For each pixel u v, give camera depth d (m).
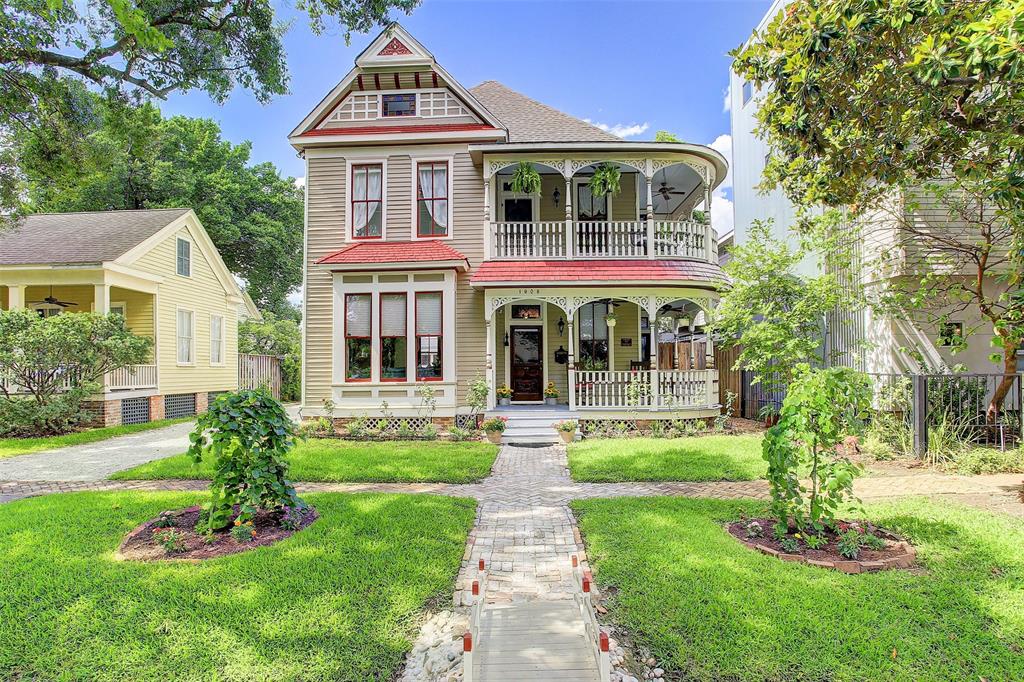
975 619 3.61
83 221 17.67
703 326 12.89
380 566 4.60
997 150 5.73
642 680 3.12
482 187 13.74
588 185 15.00
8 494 7.55
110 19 10.40
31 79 10.66
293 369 26.45
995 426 8.95
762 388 13.79
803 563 4.55
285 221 36.00
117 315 13.89
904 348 10.48
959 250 9.42
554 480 8.23
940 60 4.86
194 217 18.64
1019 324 7.58
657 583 4.20
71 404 13.30
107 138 13.27
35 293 16.89
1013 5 4.07
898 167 6.46
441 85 13.98
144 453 10.78
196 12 10.86
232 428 5.23
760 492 7.18
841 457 5.28
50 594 4.05
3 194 12.88
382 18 11.50
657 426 12.27
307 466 8.77
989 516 5.79
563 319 15.00
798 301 11.02
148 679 3.10
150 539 5.27
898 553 4.67
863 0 5.31
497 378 14.72
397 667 3.26
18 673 3.17
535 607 3.87
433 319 13.03
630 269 12.98
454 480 8.10
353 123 14.01
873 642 3.35
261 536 5.35
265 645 3.42
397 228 13.80
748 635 3.45
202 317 19.36
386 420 12.83
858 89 5.91
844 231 11.32
